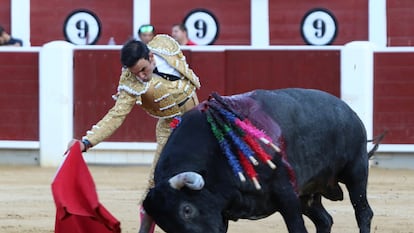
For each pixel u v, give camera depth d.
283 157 10.69
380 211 16.78
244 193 10.31
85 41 29.03
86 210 10.59
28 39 29.05
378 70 23.19
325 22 28.62
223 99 10.59
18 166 23.78
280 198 10.62
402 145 23.17
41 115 23.78
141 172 22.44
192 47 23.30
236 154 10.27
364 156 11.95
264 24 28.67
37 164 24.02
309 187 11.47
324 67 23.20
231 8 28.78
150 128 23.50
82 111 23.62
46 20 29.14
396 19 28.39
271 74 23.27
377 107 23.23
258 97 10.95
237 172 10.14
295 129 10.95
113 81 23.52
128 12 28.91
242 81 23.31
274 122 10.77
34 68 23.83
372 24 28.41
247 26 28.77
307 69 23.25
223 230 10.05
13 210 16.69
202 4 28.78
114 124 11.04
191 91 11.45
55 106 23.62
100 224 10.88
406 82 23.17
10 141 23.95
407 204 17.62
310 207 12.29
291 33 28.72
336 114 11.52
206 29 28.81
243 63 23.31
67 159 10.73
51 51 23.59
